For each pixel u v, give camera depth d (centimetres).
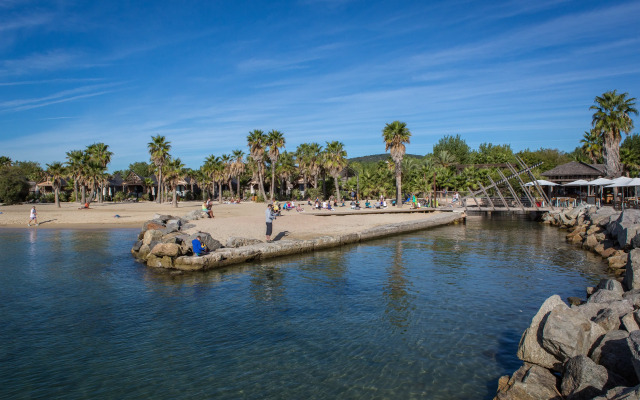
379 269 1730
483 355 869
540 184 4481
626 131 4244
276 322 1083
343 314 1142
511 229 3412
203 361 851
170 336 990
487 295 1315
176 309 1198
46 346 932
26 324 1074
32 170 9600
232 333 1008
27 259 1986
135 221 3831
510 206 4678
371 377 777
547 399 626
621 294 1022
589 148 5172
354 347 917
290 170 7450
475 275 1606
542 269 1719
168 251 1767
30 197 7038
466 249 2284
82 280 1551
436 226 3578
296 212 4016
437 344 928
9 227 3481
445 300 1264
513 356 860
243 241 2027
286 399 700
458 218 4075
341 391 726
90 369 817
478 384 747
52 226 3544
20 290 1407
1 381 769
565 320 742
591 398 583
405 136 5000
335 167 5931
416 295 1323
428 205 5200
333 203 5600
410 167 6675
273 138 6072
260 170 6256
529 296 1301
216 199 8575
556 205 4441
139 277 1597
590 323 759
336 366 824
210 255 1739
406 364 830
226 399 702
